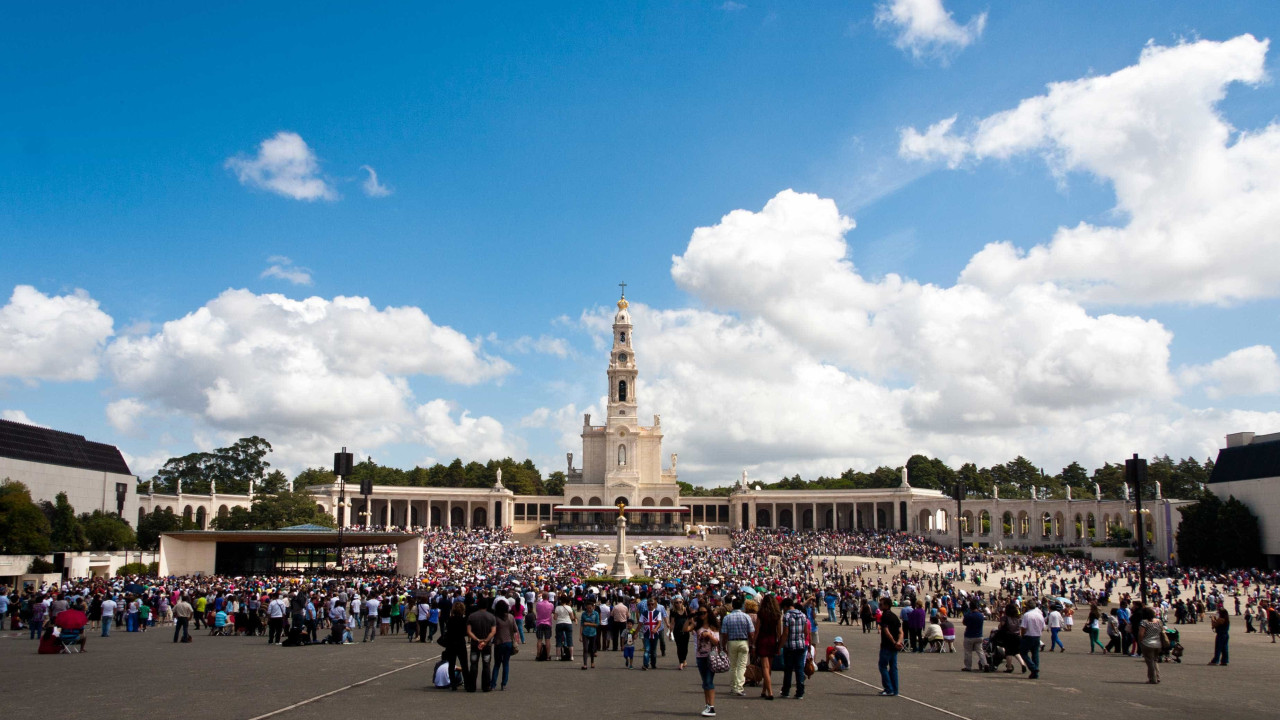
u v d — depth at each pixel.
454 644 25.31
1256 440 115.25
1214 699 25.42
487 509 180.00
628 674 29.95
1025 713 22.28
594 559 119.75
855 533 157.00
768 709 22.48
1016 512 145.00
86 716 20.44
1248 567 106.38
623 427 180.12
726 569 104.25
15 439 106.56
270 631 40.91
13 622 49.19
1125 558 121.44
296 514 130.75
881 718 21.28
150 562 105.38
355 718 20.33
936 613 42.06
